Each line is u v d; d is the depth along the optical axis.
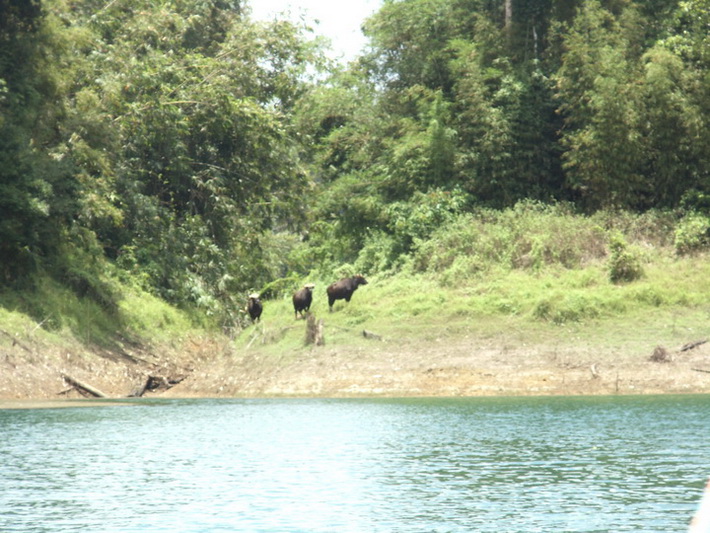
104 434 31.95
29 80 64.94
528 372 51.34
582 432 30.52
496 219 74.81
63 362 56.00
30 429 33.97
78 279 65.06
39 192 61.12
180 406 45.28
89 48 80.06
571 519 16.52
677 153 72.69
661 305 59.06
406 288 67.19
